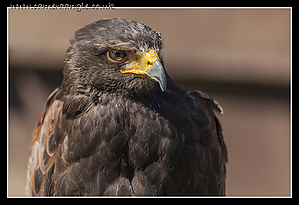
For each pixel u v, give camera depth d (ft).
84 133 17.39
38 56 38.83
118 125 17.31
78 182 17.69
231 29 37.47
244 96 40.27
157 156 17.72
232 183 41.86
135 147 17.51
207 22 37.42
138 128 17.49
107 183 17.65
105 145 17.33
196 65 37.86
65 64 17.89
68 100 17.83
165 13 36.86
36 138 21.86
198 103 20.49
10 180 42.96
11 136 43.14
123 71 17.04
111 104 17.42
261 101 40.42
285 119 40.52
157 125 17.61
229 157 41.83
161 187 17.94
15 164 43.29
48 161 19.15
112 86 17.26
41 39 38.11
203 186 19.24
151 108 17.76
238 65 37.86
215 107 22.85
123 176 17.72
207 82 38.93
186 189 18.57
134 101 17.62
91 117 17.39
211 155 19.51
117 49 16.61
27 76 40.83
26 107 42.37
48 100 22.20
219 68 37.99
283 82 38.29
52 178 18.69
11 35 38.19
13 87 41.52
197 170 18.74
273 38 37.40
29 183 21.76
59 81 40.98
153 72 16.70
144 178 17.81
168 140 17.71
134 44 16.56
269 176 41.39
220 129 22.45
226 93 40.11
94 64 16.96
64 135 18.19
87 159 17.53
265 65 37.83
